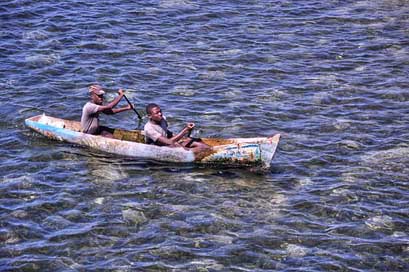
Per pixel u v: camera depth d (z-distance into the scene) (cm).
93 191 4988
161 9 8150
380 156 5500
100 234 4534
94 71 6775
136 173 5238
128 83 6594
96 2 8238
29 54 7031
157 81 6650
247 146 5247
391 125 5972
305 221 4703
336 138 5759
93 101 5566
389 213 4803
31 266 4247
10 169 5228
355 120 6044
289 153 5541
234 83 6656
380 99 6412
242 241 4494
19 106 6125
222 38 7562
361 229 4631
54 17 7800
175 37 7538
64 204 4834
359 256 4384
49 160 5369
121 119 6050
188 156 5341
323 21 8031
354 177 5209
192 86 6575
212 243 4475
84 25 7662
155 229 4594
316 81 6725
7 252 4362
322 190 5047
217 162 5338
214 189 5056
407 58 7219
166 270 4228
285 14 8175
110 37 7456
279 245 4469
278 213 4784
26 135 5694
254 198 4953
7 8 7906
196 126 5897
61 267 4244
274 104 6297
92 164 5338
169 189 5038
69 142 5594
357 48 7431
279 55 7231
